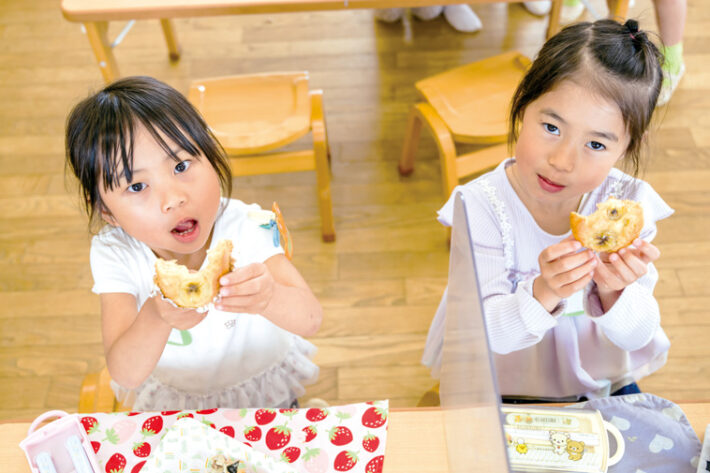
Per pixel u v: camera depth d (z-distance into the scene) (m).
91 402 1.38
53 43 3.01
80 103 0.97
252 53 2.95
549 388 1.38
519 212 1.23
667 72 2.51
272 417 1.06
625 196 1.22
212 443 0.98
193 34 3.03
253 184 2.49
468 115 2.03
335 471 1.00
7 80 2.87
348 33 3.02
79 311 2.17
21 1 3.16
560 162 1.04
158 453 0.98
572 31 1.05
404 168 2.46
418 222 2.36
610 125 1.00
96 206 1.01
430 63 2.88
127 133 0.91
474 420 0.76
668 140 2.53
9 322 2.15
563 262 0.98
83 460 0.95
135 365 1.04
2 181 2.51
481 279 1.25
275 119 2.04
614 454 1.02
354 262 2.26
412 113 2.17
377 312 2.14
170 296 0.88
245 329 1.24
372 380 1.99
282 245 1.22
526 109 1.07
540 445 1.01
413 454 1.01
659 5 2.41
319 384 1.98
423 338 2.07
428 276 2.22
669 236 2.27
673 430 1.04
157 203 0.95
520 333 1.15
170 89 0.99
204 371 1.26
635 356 1.40
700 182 2.40
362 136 2.63
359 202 2.42
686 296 2.12
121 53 2.96
